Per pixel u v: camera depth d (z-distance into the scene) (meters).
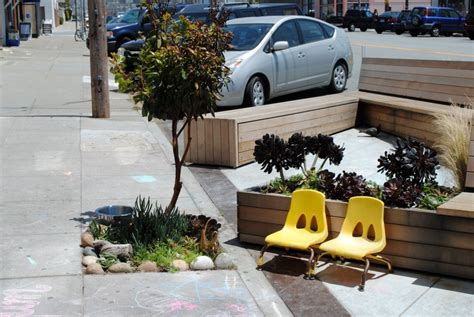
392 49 25.77
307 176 6.05
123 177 7.95
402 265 5.23
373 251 5.04
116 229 5.70
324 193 5.71
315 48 13.09
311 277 5.15
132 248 5.41
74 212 6.53
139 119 11.80
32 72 20.28
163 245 5.49
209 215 6.71
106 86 11.76
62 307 4.48
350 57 14.21
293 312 4.59
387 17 43.78
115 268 5.12
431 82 10.53
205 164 8.73
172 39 5.62
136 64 6.34
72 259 5.30
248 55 11.62
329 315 4.55
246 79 11.40
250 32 12.32
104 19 11.65
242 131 8.59
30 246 5.56
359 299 4.79
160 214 5.85
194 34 5.53
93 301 4.60
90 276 5.01
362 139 10.05
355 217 5.32
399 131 9.99
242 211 5.89
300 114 9.55
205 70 5.48
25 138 9.93
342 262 5.50
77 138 9.99
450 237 5.02
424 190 5.63
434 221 5.05
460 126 6.84
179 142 10.01
